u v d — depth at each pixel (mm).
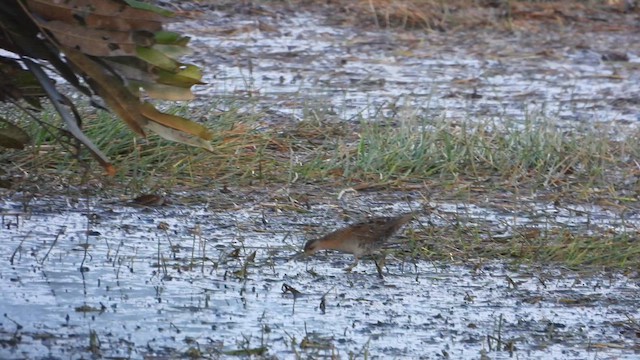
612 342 10109
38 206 12945
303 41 23469
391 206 13797
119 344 9281
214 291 10719
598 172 15391
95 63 9258
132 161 14156
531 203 14344
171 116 9555
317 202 13797
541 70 22750
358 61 22234
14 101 10125
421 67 22219
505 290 11289
